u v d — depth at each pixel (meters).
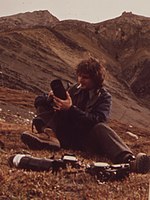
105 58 143.38
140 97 122.75
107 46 158.75
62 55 112.06
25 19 189.62
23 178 5.36
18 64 83.62
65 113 7.49
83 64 7.63
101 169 5.80
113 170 5.83
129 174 5.99
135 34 168.12
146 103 112.81
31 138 7.73
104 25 170.12
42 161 5.86
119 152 6.96
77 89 7.74
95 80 7.57
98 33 163.25
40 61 94.69
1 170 5.61
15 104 42.12
